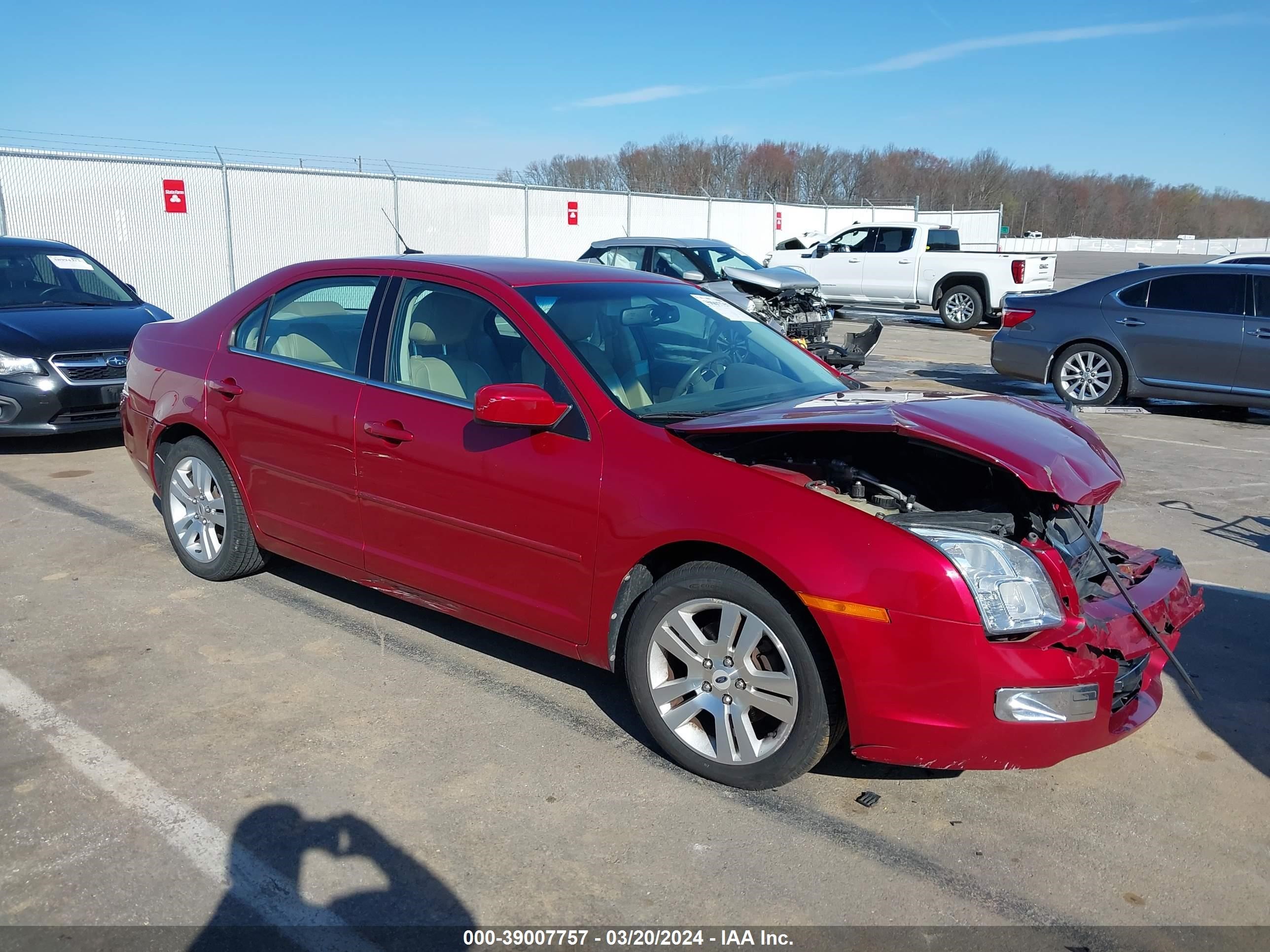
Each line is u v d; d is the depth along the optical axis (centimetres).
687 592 321
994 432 316
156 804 305
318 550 434
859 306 2147
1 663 402
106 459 769
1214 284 1011
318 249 2005
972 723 283
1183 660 434
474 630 451
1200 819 314
